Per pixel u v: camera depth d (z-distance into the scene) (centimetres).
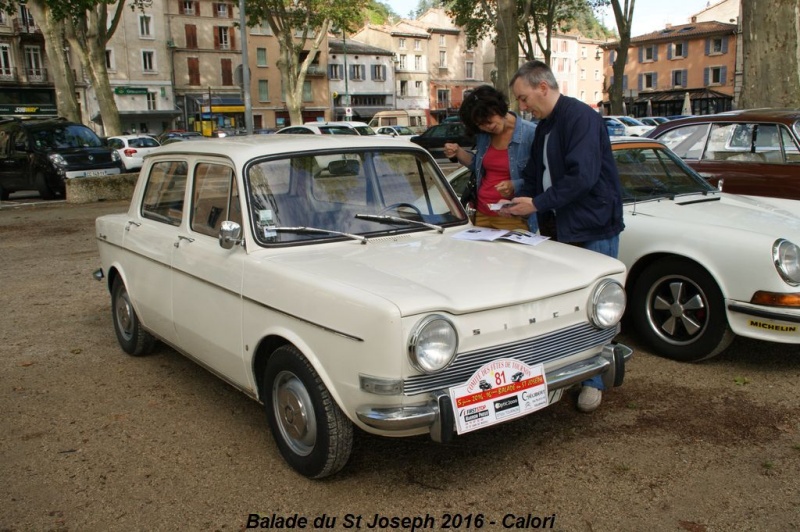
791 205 564
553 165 407
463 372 309
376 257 357
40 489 344
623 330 568
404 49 7194
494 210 414
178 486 345
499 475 349
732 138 776
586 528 302
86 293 746
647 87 6862
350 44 6812
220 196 400
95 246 1022
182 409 439
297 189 391
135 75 5519
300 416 339
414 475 351
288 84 4028
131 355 544
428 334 289
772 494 323
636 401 433
